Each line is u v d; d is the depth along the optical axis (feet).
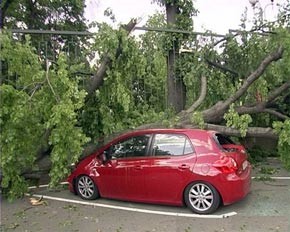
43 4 49.08
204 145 21.88
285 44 27.89
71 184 26.35
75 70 25.45
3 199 25.32
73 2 49.75
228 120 30.07
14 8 43.73
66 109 20.15
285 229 18.53
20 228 19.63
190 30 39.14
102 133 29.09
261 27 34.24
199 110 34.30
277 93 34.22
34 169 25.45
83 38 30.78
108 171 24.30
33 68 22.48
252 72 32.94
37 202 24.79
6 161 20.48
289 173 33.81
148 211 22.27
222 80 36.14
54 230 19.16
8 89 20.72
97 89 27.91
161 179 22.33
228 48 35.50
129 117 30.60
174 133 22.80
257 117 38.01
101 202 24.54
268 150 41.86
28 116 20.88
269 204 23.30
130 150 23.89
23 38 29.43
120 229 19.06
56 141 20.45
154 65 36.09
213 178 20.95
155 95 35.91
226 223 19.67
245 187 21.90
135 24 28.25
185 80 36.22
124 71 27.27
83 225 19.90
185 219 20.54
